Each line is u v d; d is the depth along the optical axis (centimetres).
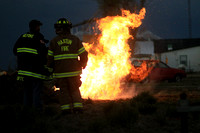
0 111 455
